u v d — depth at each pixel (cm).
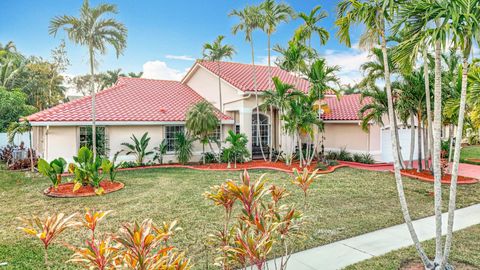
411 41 522
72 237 714
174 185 1282
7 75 3475
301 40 1836
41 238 365
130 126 1795
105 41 1452
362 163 1956
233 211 909
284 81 2367
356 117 2033
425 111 1470
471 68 1041
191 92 2425
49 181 1351
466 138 3006
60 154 1623
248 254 352
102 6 1404
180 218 851
